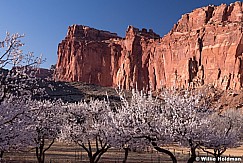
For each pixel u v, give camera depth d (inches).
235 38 6333.7
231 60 6186.0
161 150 721.0
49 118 983.0
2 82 505.7
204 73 6579.7
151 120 710.5
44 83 610.2
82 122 1072.2
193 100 746.8
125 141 775.1
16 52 501.0
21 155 1561.3
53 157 1596.9
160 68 7824.8
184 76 6894.7
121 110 772.0
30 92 548.7
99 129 927.7
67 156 1659.7
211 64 6525.6
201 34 7042.3
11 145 607.2
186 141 684.7
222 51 6422.2
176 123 668.1
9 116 550.0
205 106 724.0
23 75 515.2
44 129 1000.9
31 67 519.2
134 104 740.7
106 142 887.7
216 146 751.1
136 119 717.9
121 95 769.6
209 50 6683.1
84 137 979.3
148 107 720.3
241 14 7057.1
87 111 1059.9
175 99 702.5
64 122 1060.5
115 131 789.9
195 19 7760.8
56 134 1072.8
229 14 7258.9
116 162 1454.2
